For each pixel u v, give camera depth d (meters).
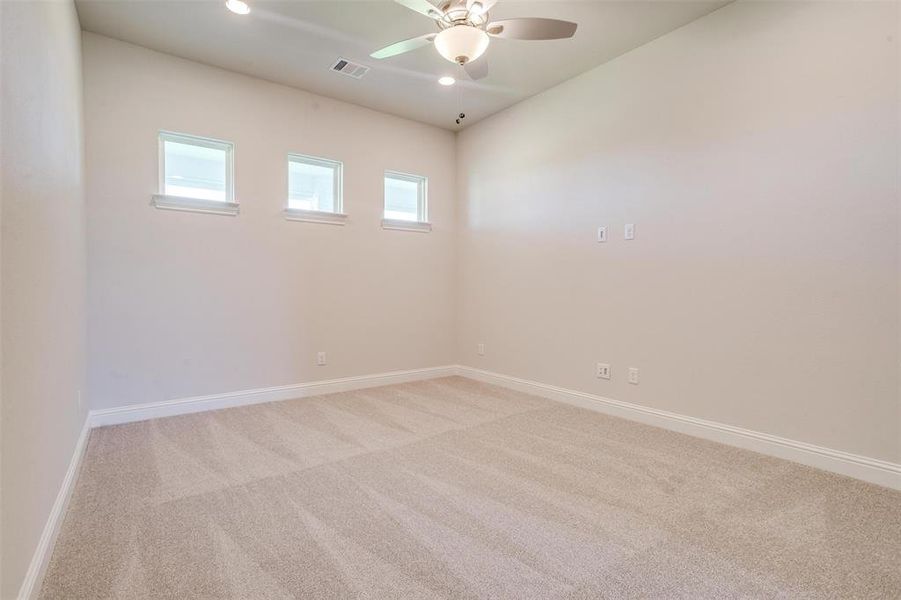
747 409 2.68
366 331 4.37
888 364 2.17
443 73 3.62
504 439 2.87
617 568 1.55
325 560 1.59
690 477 2.29
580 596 1.41
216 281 3.53
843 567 1.55
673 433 2.98
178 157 3.46
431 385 4.48
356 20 2.88
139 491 2.12
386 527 1.81
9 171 1.16
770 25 2.55
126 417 3.17
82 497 2.05
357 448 2.70
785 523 1.85
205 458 2.53
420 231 4.74
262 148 3.74
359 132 4.29
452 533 1.77
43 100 1.62
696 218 2.91
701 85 2.86
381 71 3.58
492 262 4.54
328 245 4.12
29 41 1.42
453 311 5.00
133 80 3.18
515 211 4.28
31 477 1.34
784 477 2.28
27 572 1.28
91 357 3.04
